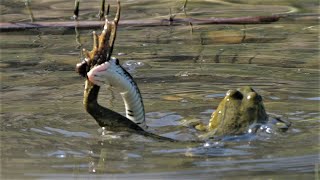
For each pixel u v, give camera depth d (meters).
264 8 20.97
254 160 10.52
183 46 17.31
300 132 11.59
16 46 17.50
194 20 19.66
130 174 10.08
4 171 10.25
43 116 12.58
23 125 12.14
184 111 12.90
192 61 16.03
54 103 13.29
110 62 11.06
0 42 17.91
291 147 10.98
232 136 11.46
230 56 16.39
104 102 13.44
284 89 14.04
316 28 18.75
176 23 19.47
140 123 11.55
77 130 11.91
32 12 20.67
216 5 21.45
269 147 11.01
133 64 15.84
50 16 20.22
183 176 9.98
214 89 14.14
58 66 15.75
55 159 10.71
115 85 11.23
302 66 15.55
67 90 14.06
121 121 11.48
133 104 11.45
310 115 12.48
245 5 21.36
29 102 13.35
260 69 15.36
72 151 11.01
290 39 17.77
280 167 10.25
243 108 11.91
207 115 12.68
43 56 16.56
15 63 16.03
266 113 12.43
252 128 11.66
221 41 17.73
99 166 10.41
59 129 11.97
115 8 20.84
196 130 11.86
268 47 17.09
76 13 20.05
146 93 13.92
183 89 14.14
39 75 15.12
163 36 18.28
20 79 14.83
